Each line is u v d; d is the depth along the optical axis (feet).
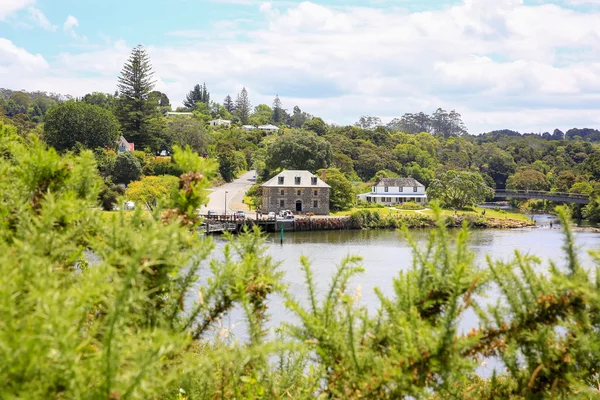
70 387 5.50
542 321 8.05
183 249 8.54
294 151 328.29
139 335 6.20
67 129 291.99
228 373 8.86
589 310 8.05
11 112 635.25
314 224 230.07
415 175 427.74
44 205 7.79
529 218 288.10
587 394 7.97
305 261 9.07
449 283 8.01
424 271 8.73
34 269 6.32
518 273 9.18
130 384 5.76
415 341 7.45
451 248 8.50
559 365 7.95
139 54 352.08
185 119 411.34
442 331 7.13
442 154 533.14
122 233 8.15
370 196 330.13
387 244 174.91
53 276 6.72
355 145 440.86
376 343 8.30
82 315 6.24
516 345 8.16
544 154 549.13
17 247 6.85
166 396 8.35
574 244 8.38
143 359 5.92
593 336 7.76
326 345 7.98
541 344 7.96
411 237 8.94
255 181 376.07
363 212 238.27
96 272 6.28
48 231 7.61
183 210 8.83
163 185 151.53
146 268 7.02
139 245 6.98
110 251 7.66
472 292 8.18
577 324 7.83
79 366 5.63
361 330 8.37
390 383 7.39
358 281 88.74
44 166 8.83
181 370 7.09
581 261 8.36
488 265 8.41
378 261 129.80
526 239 188.75
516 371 8.30
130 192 147.23
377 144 494.59
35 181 8.82
